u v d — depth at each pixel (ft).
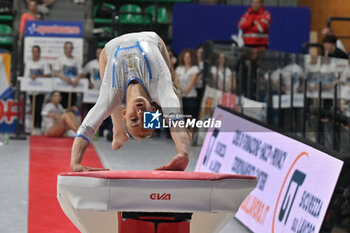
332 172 17.85
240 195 15.87
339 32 60.95
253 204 23.50
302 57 34.53
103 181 15.17
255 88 39.50
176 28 55.88
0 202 27.27
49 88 47.09
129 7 64.23
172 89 16.99
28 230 22.89
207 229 16.81
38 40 46.34
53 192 29.68
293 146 21.21
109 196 15.37
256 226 22.59
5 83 46.73
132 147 45.27
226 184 15.52
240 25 50.80
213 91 44.68
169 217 16.25
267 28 50.19
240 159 25.70
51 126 48.21
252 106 38.19
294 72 35.04
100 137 50.11
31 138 47.44
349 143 31.83
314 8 62.75
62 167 36.22
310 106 33.99
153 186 15.23
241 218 24.43
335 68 32.42
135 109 16.03
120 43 17.88
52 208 26.45
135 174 15.43
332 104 32.76
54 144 44.96
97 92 47.09
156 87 16.94
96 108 17.35
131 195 15.37
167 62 18.62
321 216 17.54
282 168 21.58
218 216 16.22
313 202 18.40
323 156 18.70
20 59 47.75
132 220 16.19
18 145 44.01
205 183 15.34
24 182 31.81
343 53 41.50
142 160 39.60
